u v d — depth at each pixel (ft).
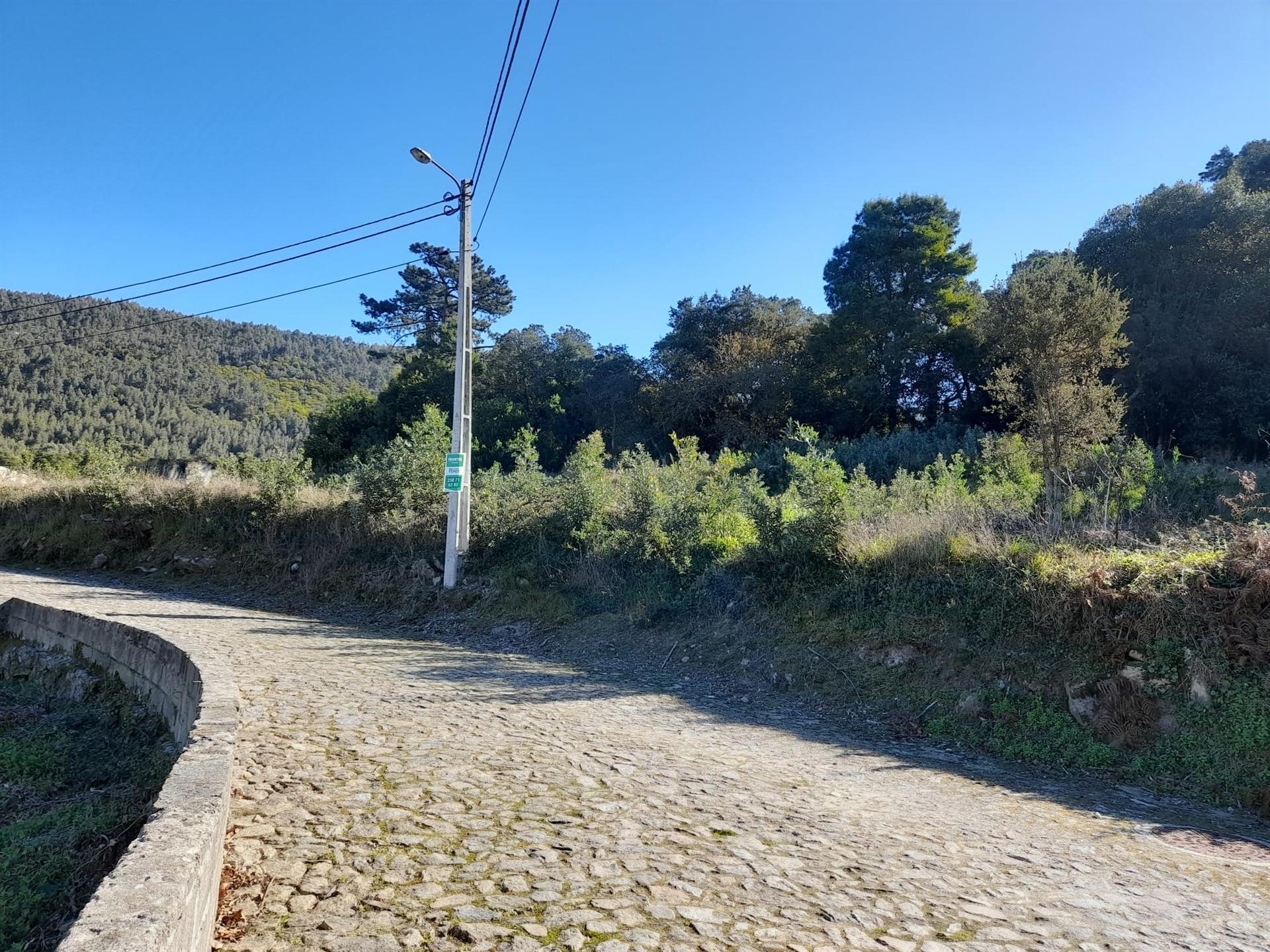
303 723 21.02
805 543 37.04
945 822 17.67
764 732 25.63
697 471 53.93
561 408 133.69
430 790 16.19
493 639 41.29
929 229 114.62
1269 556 24.79
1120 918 12.98
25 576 61.36
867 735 26.55
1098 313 42.11
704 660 35.58
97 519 73.77
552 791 16.72
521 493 52.47
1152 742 23.84
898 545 34.35
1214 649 24.53
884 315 111.55
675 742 22.80
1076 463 43.39
